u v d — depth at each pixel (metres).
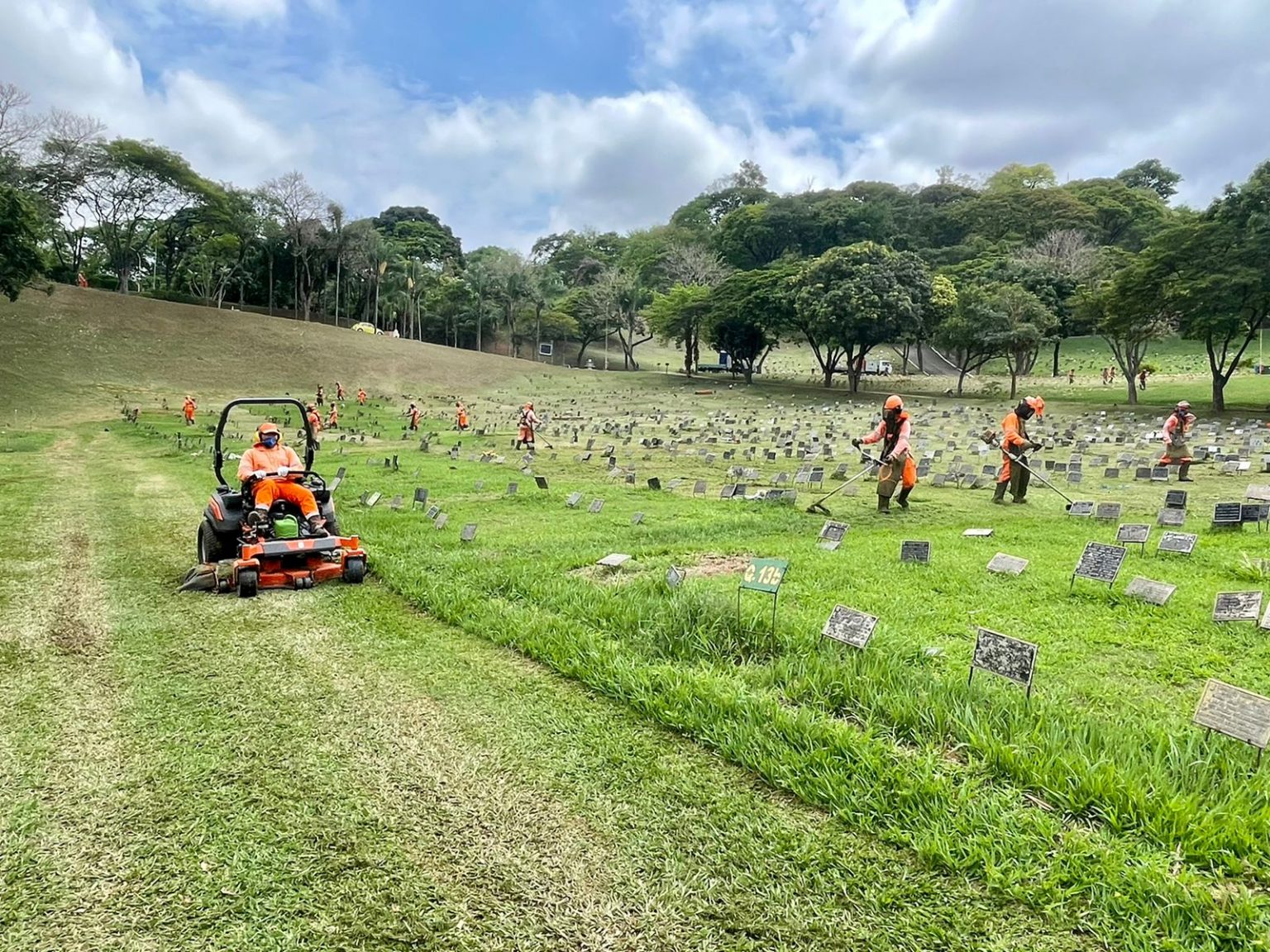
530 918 2.43
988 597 5.82
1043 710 3.56
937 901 2.44
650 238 87.25
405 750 3.51
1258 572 6.20
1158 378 44.91
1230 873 2.46
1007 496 11.43
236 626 5.36
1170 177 83.56
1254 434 21.31
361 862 2.71
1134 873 2.42
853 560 7.10
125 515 10.41
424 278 70.75
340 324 70.25
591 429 26.73
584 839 2.83
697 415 32.03
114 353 43.41
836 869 2.61
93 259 64.75
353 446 23.33
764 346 53.06
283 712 3.92
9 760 3.42
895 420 10.10
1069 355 58.00
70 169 51.81
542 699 4.07
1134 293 30.31
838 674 4.04
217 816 2.99
